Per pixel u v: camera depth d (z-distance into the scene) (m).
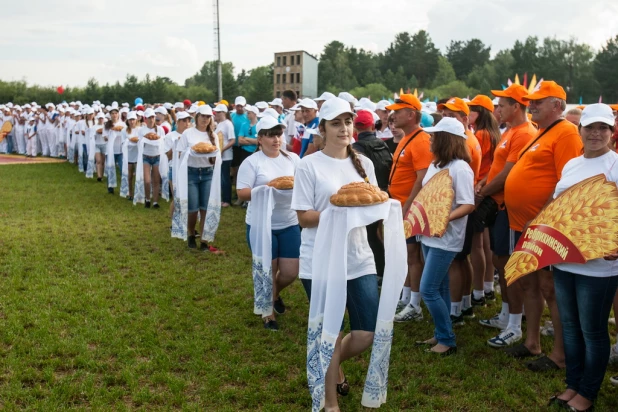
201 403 4.20
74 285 6.71
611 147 5.23
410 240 5.86
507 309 5.71
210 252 8.48
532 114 4.87
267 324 5.62
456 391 4.43
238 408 4.17
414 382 4.54
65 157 22.58
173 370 4.72
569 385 4.25
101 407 4.06
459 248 4.99
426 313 6.27
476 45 120.06
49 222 10.29
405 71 115.12
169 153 10.58
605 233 3.82
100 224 10.27
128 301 6.28
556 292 4.19
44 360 4.74
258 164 5.87
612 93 80.50
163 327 5.59
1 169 18.14
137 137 12.66
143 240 9.16
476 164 5.76
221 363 4.86
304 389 4.44
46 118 23.38
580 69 90.19
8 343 5.07
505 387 4.47
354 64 119.25
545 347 5.25
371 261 3.94
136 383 4.41
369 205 3.65
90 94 65.19
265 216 5.54
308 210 3.90
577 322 4.14
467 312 6.09
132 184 14.20
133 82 65.56
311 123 8.54
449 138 5.01
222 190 12.19
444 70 102.69
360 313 3.87
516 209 4.99
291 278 5.72
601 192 3.91
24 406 4.09
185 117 10.05
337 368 3.94
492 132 6.33
